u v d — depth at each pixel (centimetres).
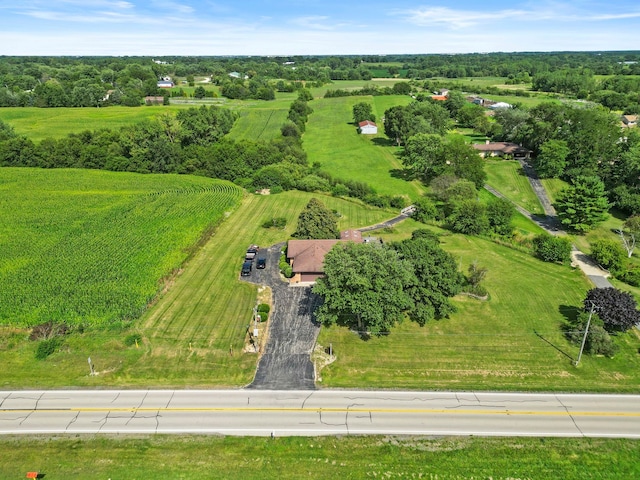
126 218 8162
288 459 3350
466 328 5009
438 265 5041
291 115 17025
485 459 3359
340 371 4312
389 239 7481
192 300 5538
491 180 10894
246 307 5378
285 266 6209
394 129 14012
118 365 4362
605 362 4472
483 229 7738
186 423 3666
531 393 4050
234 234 7681
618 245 6681
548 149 10612
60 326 4797
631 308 4738
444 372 4316
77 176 11100
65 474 3209
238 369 4322
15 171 11369
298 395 3997
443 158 10338
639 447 3472
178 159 11800
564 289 5903
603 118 10956
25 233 7419
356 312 4466
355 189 9825
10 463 3291
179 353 4538
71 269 6103
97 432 3566
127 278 5866
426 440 3519
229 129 15812
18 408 3806
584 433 3597
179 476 3203
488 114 17612
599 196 8025
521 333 4928
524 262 6725
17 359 4438
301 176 10788
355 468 3278
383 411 3819
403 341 4769
